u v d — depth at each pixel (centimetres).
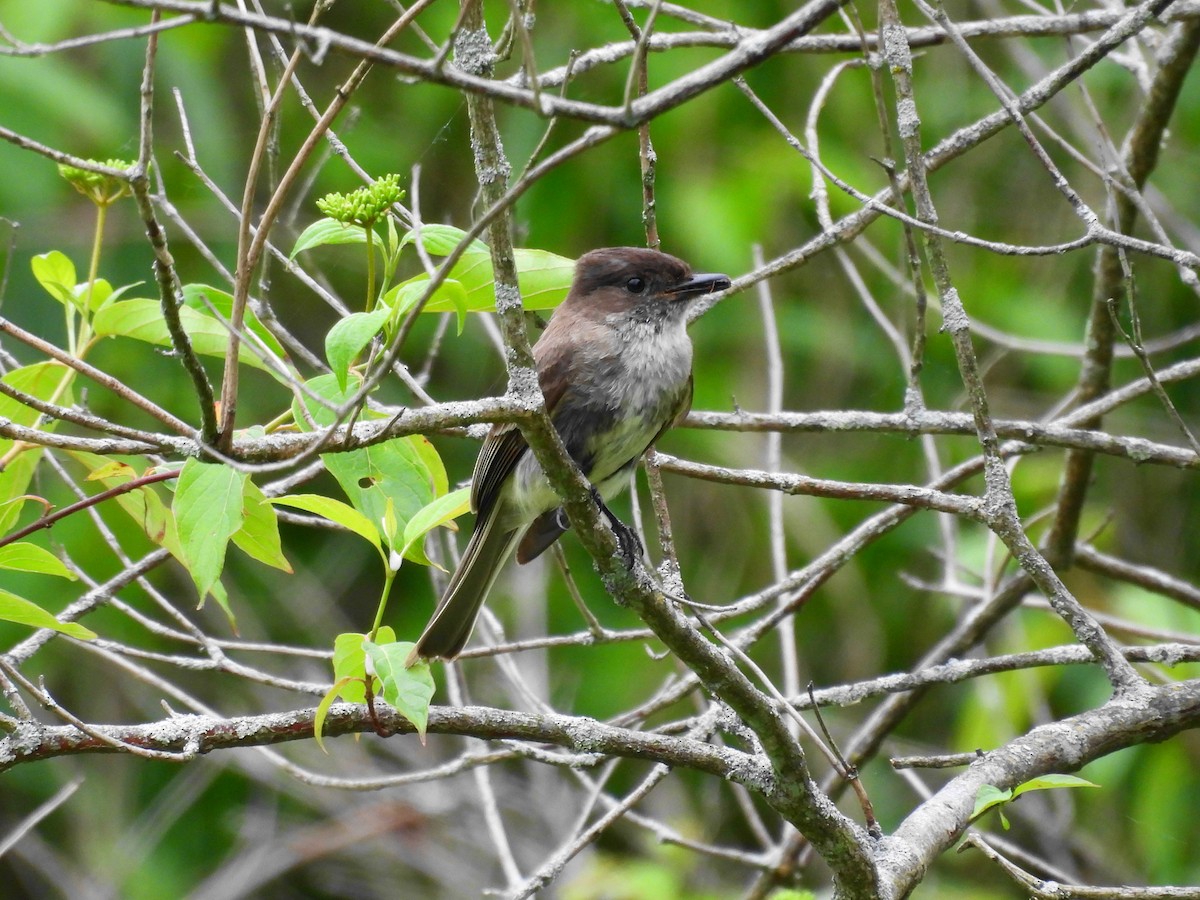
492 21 1226
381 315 514
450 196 1286
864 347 1284
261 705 1276
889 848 549
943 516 1017
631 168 1253
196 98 1195
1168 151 1265
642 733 593
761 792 554
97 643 665
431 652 716
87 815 1282
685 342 799
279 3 1281
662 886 1108
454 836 1250
